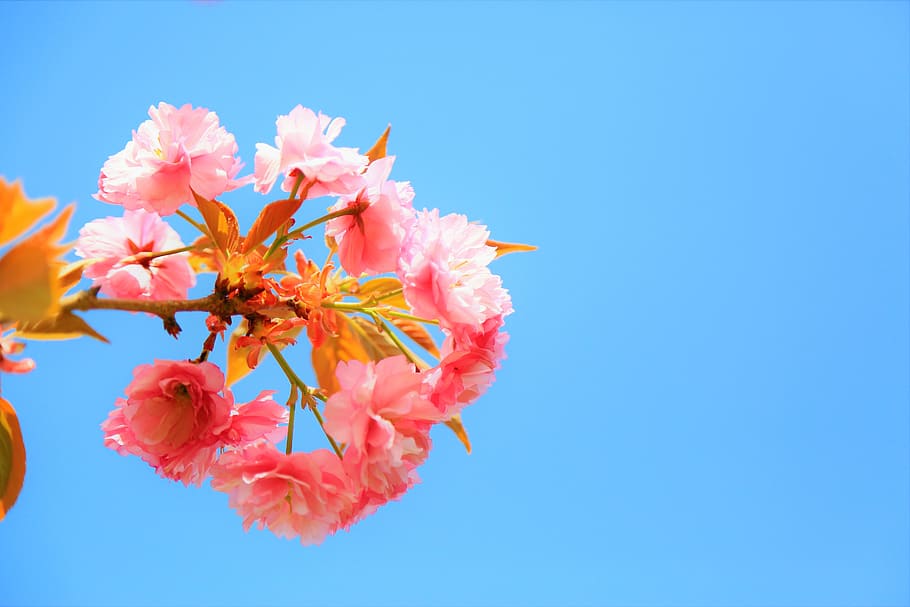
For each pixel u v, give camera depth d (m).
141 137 0.85
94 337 0.78
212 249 0.86
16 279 0.74
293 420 0.85
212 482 0.83
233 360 0.86
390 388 0.84
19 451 0.81
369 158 0.87
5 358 0.77
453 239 0.86
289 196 0.85
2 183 0.74
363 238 0.85
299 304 0.84
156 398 0.83
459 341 0.86
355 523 0.86
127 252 0.88
